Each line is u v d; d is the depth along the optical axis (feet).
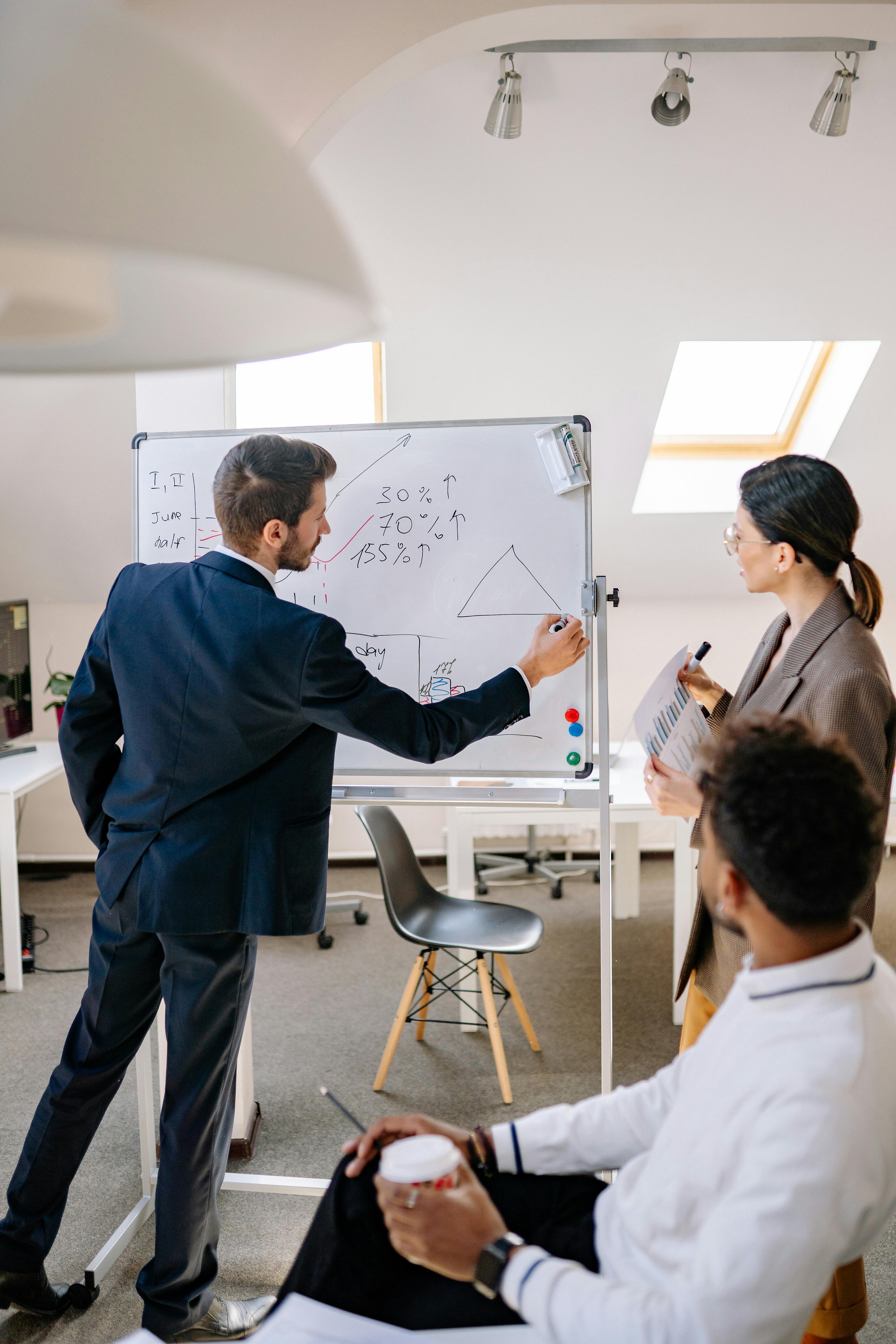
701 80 9.49
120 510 14.16
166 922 5.57
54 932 13.55
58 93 2.23
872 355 12.50
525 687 6.53
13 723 13.67
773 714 5.42
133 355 3.14
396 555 7.30
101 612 15.64
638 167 10.28
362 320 2.98
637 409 12.89
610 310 11.73
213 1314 6.20
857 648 5.45
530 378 12.51
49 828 15.97
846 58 9.22
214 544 7.55
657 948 12.89
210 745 5.57
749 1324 2.84
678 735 6.13
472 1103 9.16
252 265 2.36
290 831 5.73
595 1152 4.09
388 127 9.87
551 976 12.03
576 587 7.07
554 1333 3.17
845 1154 2.89
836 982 3.12
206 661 5.50
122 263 2.93
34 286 2.84
